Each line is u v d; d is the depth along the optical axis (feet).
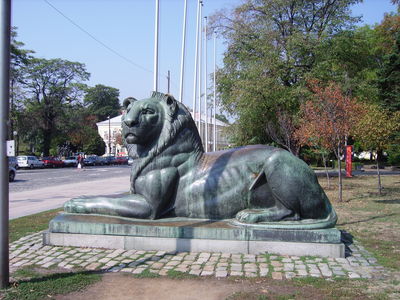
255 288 11.93
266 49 59.62
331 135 37.83
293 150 60.90
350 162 67.36
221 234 15.52
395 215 27.53
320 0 65.10
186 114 17.20
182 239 15.74
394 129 40.01
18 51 117.80
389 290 11.79
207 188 16.65
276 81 59.11
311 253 15.11
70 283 12.32
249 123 63.46
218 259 14.65
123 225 16.19
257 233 15.38
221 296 11.37
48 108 141.59
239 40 66.64
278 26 67.72
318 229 15.43
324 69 59.11
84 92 152.66
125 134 16.57
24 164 119.65
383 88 85.66
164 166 16.67
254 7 68.28
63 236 16.80
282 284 12.25
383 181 59.93
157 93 17.47
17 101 127.03
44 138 145.59
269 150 16.67
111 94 264.52
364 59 65.92
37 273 13.43
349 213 28.63
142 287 12.10
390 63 84.79
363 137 39.91
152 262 14.40
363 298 11.19
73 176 79.30
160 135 16.76
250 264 14.07
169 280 12.64
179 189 16.94
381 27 108.06
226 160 17.13
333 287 12.01
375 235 20.40
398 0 81.87
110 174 87.61
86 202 17.83
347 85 58.13
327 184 54.70
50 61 141.90
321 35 61.46
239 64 66.80
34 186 53.78
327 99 38.60
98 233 16.44
